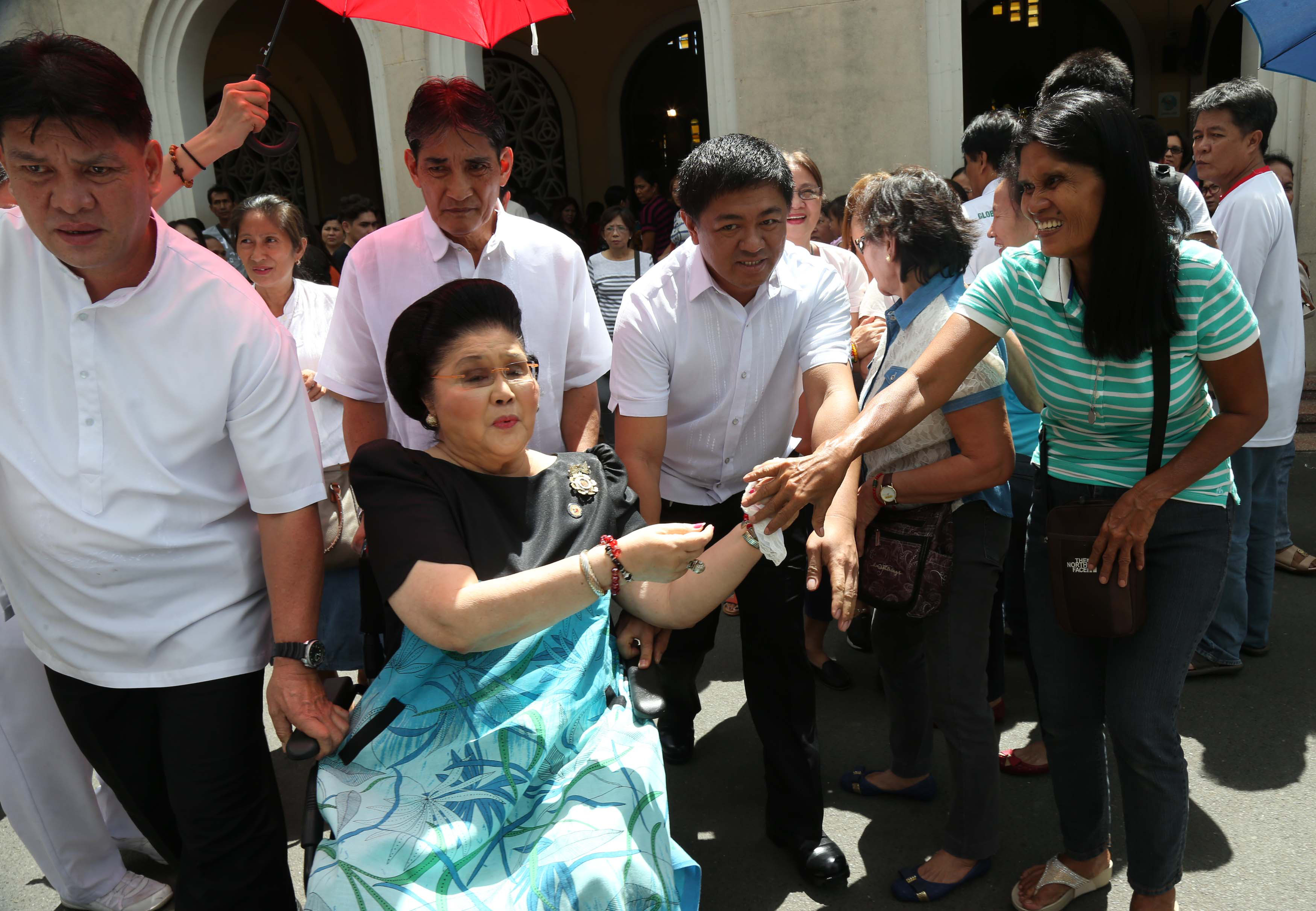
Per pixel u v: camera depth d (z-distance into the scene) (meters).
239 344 1.91
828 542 2.23
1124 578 2.08
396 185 7.86
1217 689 3.46
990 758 2.48
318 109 13.02
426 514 1.74
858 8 6.67
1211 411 2.22
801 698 2.57
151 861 2.93
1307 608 4.05
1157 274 1.96
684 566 1.64
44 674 2.49
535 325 2.49
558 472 1.96
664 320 2.41
